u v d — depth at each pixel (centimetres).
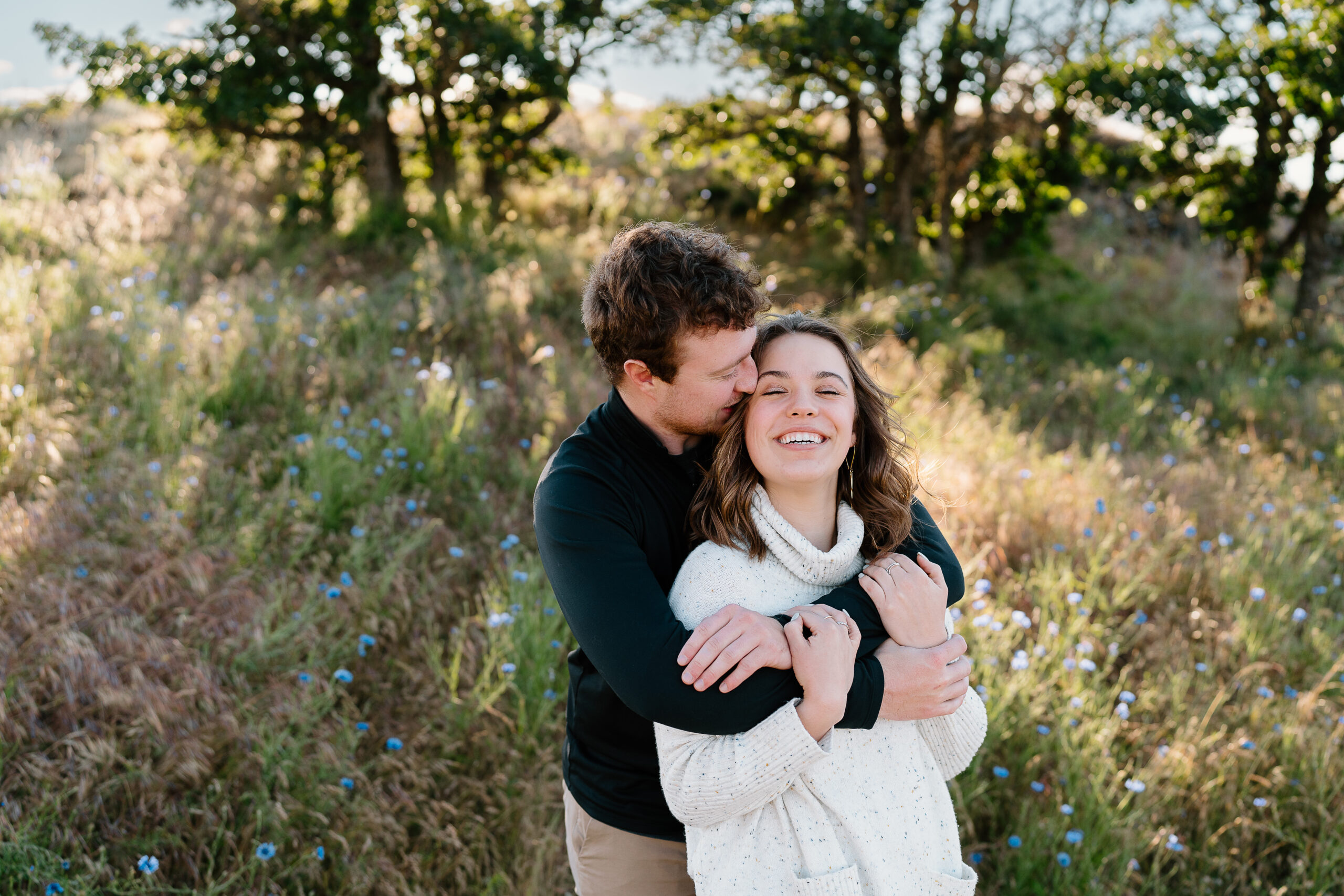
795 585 174
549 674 316
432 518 424
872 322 772
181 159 1012
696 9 948
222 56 884
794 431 168
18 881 238
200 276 719
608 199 1050
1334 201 1034
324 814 270
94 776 268
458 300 676
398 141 1012
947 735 181
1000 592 395
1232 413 744
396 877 258
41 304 582
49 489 400
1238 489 553
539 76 947
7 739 277
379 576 368
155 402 471
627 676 157
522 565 388
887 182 1082
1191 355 929
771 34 953
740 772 153
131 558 360
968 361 748
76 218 775
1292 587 425
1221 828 290
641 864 186
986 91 963
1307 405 744
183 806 268
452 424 501
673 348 163
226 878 252
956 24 945
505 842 281
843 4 938
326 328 613
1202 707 344
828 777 162
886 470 184
